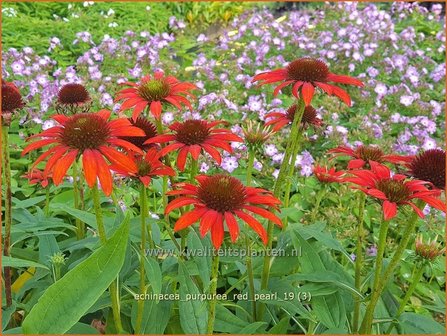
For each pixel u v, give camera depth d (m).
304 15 8.33
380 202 1.98
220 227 1.88
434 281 3.73
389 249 3.55
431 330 2.28
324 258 2.68
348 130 5.39
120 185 3.71
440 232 3.73
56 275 2.52
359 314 2.60
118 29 8.13
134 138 2.35
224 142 2.32
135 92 2.48
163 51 7.19
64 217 3.73
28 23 7.55
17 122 4.82
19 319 2.83
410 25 8.48
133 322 2.35
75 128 1.91
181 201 1.95
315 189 4.30
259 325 2.32
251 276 2.54
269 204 2.01
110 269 1.93
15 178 4.35
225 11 10.48
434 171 2.14
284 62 6.54
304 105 2.28
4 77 5.38
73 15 8.06
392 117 5.30
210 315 2.05
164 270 2.51
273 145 4.40
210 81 6.04
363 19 7.54
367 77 6.09
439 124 5.80
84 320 2.70
